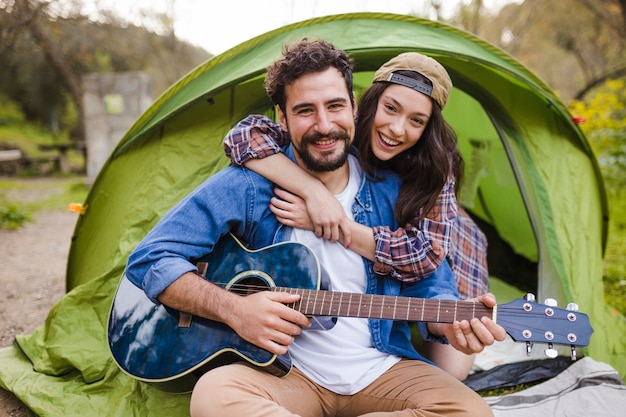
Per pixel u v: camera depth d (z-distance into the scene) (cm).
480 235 321
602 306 300
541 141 311
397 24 281
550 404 237
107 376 243
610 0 1109
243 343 187
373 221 209
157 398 229
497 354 279
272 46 269
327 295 188
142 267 191
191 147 273
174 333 196
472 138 373
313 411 190
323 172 201
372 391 190
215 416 168
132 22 1320
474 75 305
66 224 689
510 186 372
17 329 341
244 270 198
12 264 495
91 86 1016
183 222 194
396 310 183
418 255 197
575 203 310
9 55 1300
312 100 185
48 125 1568
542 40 1359
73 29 1148
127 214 279
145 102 1027
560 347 272
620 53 1201
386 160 210
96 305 269
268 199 204
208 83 264
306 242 201
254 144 204
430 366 194
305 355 192
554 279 291
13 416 235
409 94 199
